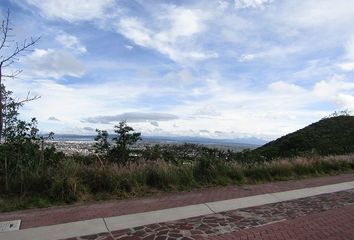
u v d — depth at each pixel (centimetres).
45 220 854
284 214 918
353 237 738
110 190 1134
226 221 849
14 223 830
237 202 1041
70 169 1155
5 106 1353
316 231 774
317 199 1108
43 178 1098
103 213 913
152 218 870
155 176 1252
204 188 1272
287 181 1477
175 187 1235
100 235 751
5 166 1112
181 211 936
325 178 1588
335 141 3434
